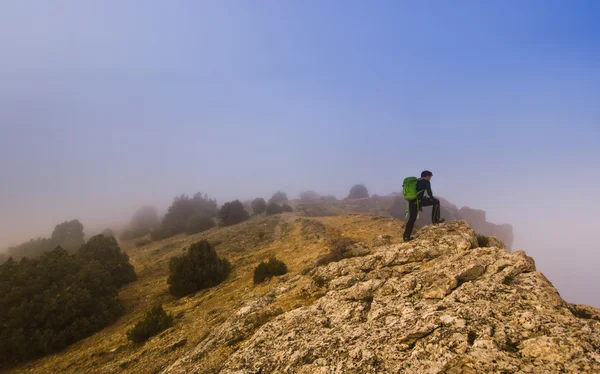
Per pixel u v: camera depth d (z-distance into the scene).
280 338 5.52
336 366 4.18
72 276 15.27
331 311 6.07
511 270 5.50
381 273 7.26
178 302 14.28
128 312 14.90
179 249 30.61
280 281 11.70
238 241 28.53
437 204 9.48
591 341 3.31
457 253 7.28
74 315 12.84
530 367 3.17
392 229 22.17
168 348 8.16
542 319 3.90
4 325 11.54
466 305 4.68
